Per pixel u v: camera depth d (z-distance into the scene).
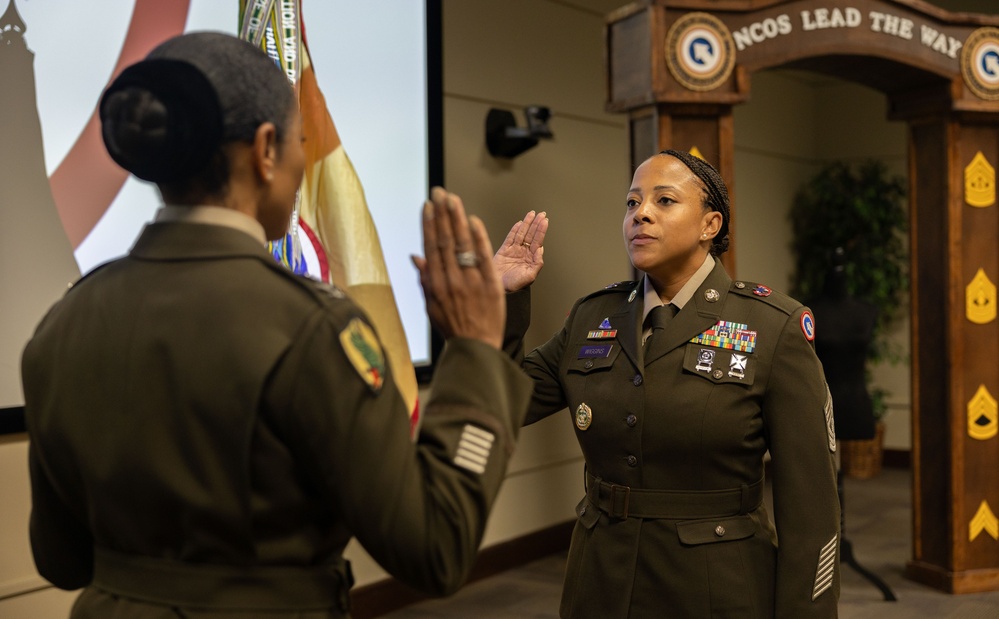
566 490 4.34
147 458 0.78
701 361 1.49
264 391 0.77
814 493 1.43
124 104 0.80
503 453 0.84
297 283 0.82
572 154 4.36
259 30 2.40
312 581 0.82
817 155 6.50
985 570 3.56
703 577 1.43
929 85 3.42
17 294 2.29
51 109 2.36
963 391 3.50
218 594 0.78
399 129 3.33
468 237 0.87
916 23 3.19
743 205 5.77
